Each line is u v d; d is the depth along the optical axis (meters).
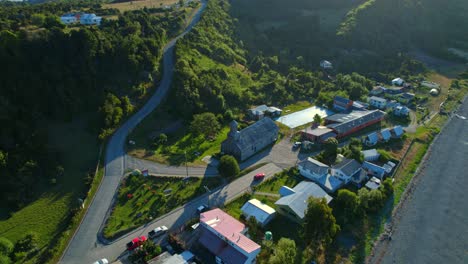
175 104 113.56
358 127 118.44
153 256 64.69
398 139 114.62
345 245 73.31
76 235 69.50
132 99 111.81
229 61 157.38
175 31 154.75
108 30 122.81
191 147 101.44
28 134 89.31
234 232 66.62
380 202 84.31
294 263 66.00
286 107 136.12
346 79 155.62
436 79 170.25
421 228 80.06
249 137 100.19
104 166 88.69
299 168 93.19
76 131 97.44
